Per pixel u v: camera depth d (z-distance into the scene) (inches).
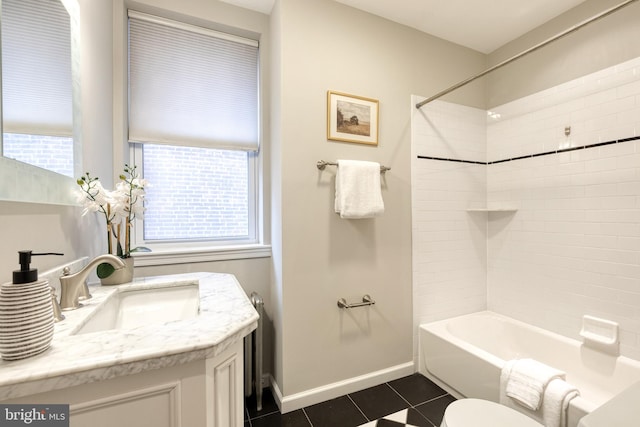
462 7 73.0
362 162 68.9
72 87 42.6
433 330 78.0
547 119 77.9
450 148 86.9
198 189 75.2
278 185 67.1
